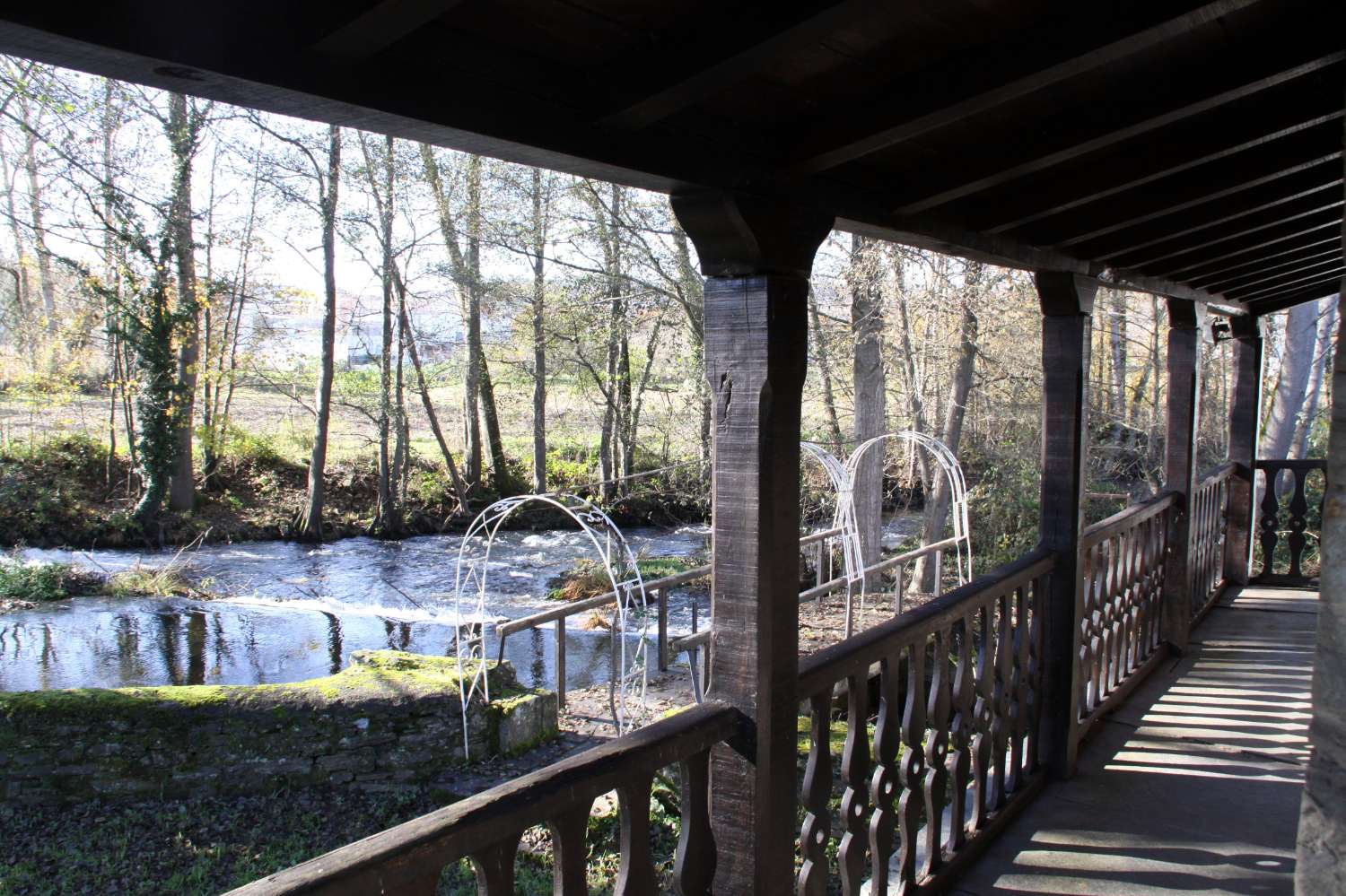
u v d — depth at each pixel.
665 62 1.27
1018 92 1.46
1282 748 3.48
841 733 6.36
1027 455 13.38
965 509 8.30
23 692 6.75
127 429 16.67
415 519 17.47
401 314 17.03
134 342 15.59
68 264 14.80
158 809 6.45
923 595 11.75
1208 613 5.48
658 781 5.62
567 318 16.19
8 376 15.95
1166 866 2.64
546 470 19.09
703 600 12.20
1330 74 1.96
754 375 1.72
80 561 14.44
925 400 13.57
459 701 6.70
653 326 15.31
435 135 1.24
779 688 1.80
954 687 2.63
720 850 1.80
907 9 1.29
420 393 17.83
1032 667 3.19
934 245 2.33
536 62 1.30
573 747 6.91
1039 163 1.90
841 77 1.51
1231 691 4.13
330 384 16.73
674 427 16.72
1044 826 2.90
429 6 0.95
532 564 15.02
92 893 5.42
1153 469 14.45
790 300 1.76
